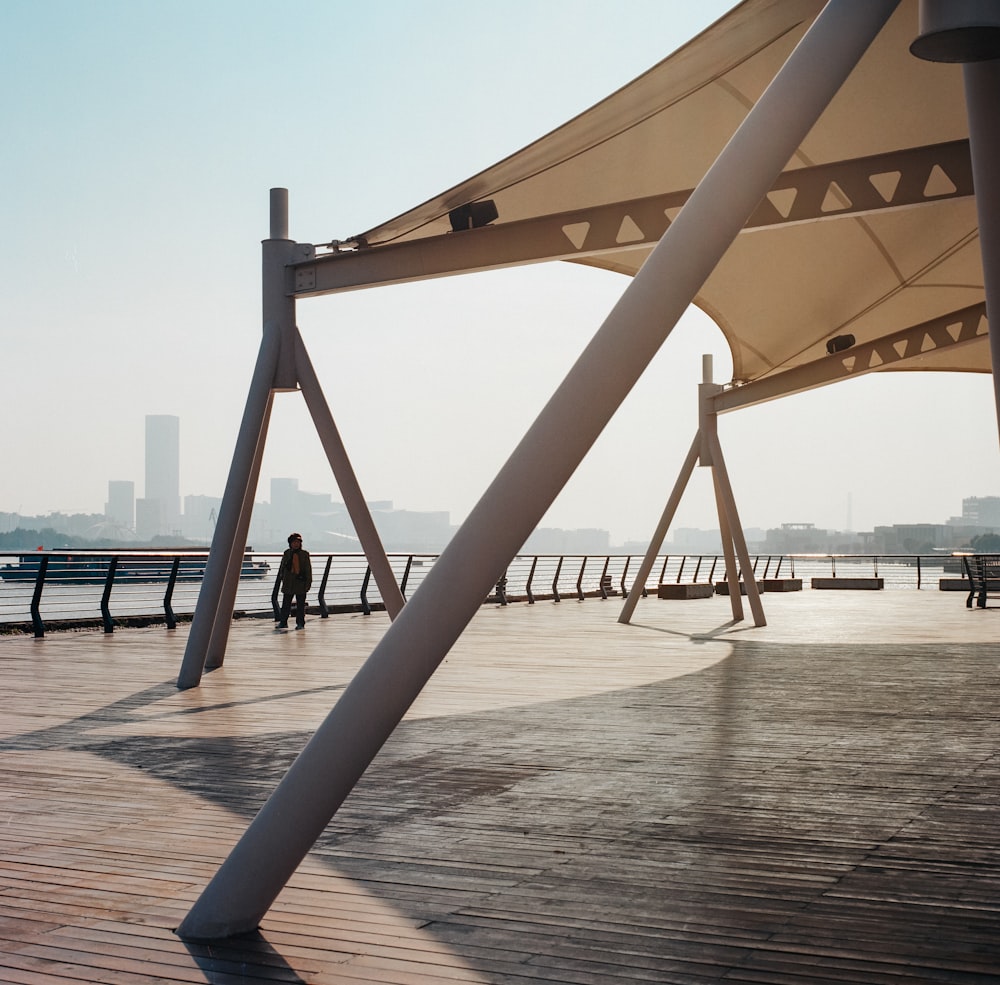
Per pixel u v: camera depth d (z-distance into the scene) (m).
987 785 4.84
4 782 4.91
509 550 3.24
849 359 12.07
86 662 9.72
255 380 8.56
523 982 2.63
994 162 4.25
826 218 6.67
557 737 6.05
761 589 24.50
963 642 11.66
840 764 5.30
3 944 2.90
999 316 4.36
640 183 7.97
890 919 3.08
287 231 8.71
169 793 4.69
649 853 3.77
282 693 7.77
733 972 2.69
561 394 3.34
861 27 3.54
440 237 7.93
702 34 6.13
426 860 3.70
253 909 2.99
